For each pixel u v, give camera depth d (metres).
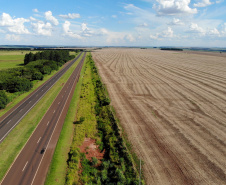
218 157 27.56
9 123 38.56
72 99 53.72
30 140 32.06
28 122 39.03
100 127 36.97
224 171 24.72
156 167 25.52
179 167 25.50
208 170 24.92
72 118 41.00
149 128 36.22
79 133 34.28
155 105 48.28
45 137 33.06
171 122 38.59
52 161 26.59
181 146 30.31
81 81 76.06
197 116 41.34
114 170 25.03
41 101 52.28
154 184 22.59
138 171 24.69
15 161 26.61
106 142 31.83
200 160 26.91
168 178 23.55
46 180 23.08
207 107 46.47
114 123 37.62
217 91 59.91
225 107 46.34
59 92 61.09
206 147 30.00
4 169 24.94
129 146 30.33
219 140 31.97
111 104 49.06
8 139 32.31
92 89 63.91
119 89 63.41
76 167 25.22
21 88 59.44
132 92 59.94
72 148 29.38
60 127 36.81
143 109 45.66
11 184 22.38
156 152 28.81
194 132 34.59
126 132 34.75
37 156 27.80
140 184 22.20
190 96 55.22
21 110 45.78
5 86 60.22
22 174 24.06
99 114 42.91
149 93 58.72
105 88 64.12
